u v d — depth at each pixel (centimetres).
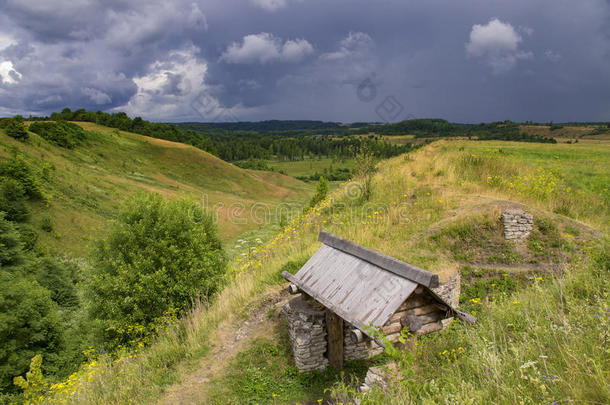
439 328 491
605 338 317
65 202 4281
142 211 1407
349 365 662
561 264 899
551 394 273
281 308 809
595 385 257
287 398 585
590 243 1048
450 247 1109
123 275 1251
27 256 2975
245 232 4250
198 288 1255
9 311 1770
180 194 6450
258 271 1020
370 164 1589
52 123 7050
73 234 3791
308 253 1035
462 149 2381
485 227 1157
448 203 1341
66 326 2169
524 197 1419
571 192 1559
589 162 2186
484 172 1677
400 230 1205
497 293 934
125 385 632
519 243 1109
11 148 4878
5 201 3475
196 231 1437
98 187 5366
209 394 600
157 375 659
